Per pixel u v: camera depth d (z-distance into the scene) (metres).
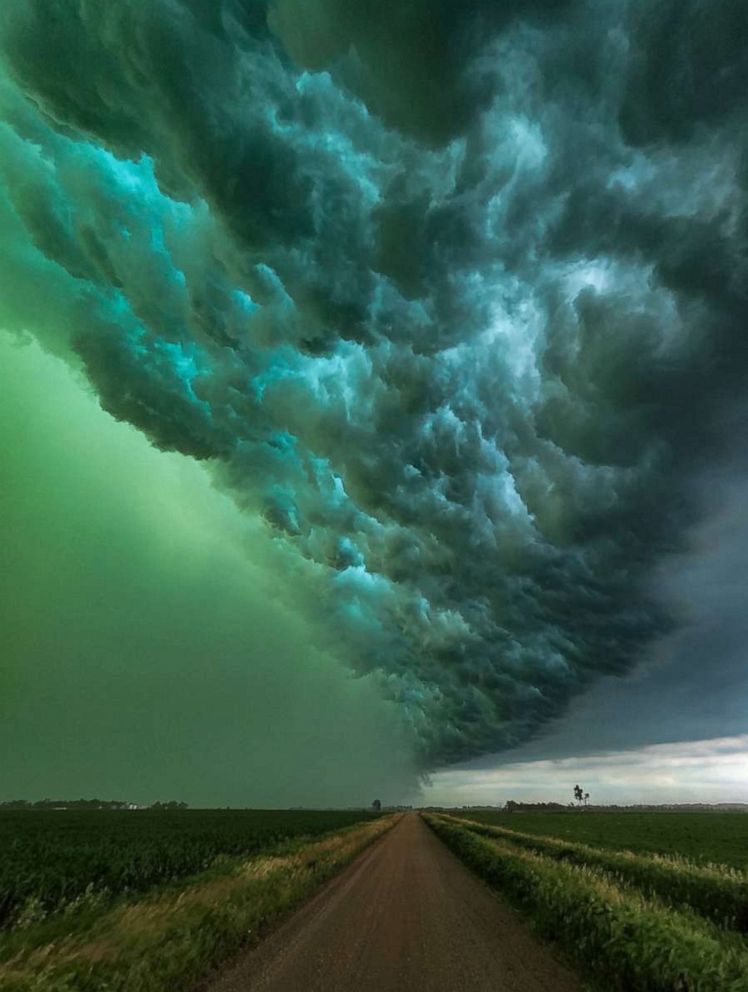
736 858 32.28
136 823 72.50
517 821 82.19
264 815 112.44
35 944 8.32
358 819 94.81
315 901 14.73
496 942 10.04
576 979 7.75
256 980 7.59
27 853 30.52
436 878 20.00
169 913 10.05
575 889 11.67
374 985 7.39
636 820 94.81
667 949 7.38
